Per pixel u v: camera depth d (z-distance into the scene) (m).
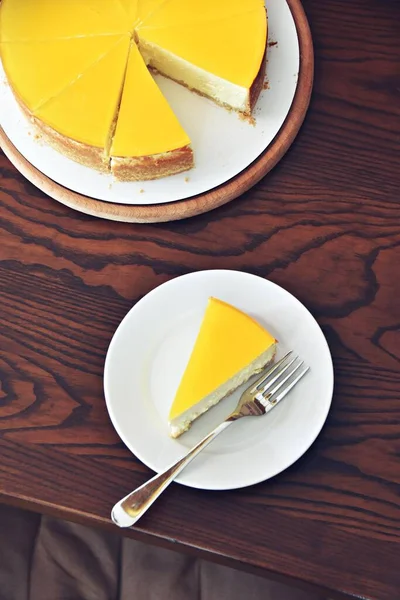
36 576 0.94
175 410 0.78
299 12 0.92
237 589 0.93
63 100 0.87
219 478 0.77
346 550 0.77
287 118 0.89
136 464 0.79
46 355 0.83
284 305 0.82
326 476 0.79
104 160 0.87
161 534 0.77
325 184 0.88
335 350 0.83
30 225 0.87
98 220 0.88
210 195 0.87
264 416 0.80
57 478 0.79
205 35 0.89
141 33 0.90
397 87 0.91
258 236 0.87
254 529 0.78
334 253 0.86
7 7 0.90
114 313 0.85
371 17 0.93
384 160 0.89
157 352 0.82
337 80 0.91
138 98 0.87
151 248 0.87
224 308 0.80
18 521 0.96
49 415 0.81
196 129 0.90
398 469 0.79
